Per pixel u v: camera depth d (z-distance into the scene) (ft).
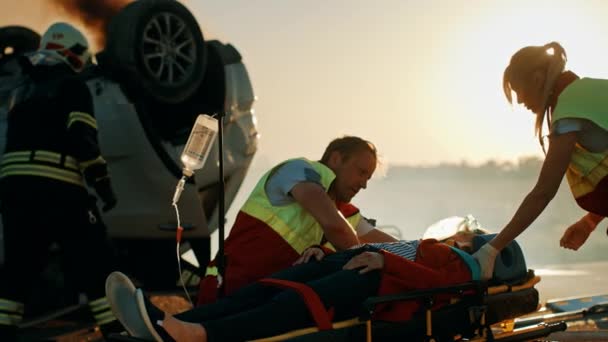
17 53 24.94
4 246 17.22
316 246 13.65
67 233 17.04
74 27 18.57
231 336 11.23
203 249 25.46
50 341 18.30
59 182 17.02
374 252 12.44
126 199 23.17
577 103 12.67
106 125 22.62
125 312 11.04
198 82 24.35
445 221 14.97
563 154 12.77
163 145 23.76
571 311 21.33
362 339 11.66
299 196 13.87
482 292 12.65
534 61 13.03
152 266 24.70
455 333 12.67
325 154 14.90
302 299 11.67
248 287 12.57
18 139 17.22
